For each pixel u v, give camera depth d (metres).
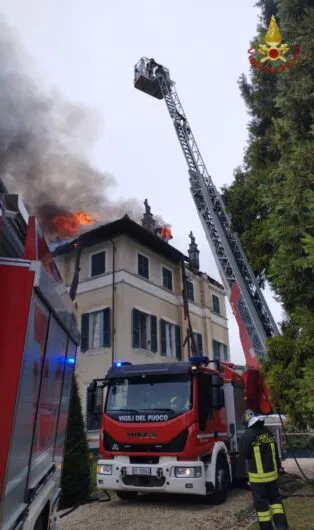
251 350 9.41
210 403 8.12
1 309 2.32
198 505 7.74
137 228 19.59
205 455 7.70
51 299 2.97
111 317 18.39
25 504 2.48
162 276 21.78
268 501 5.46
